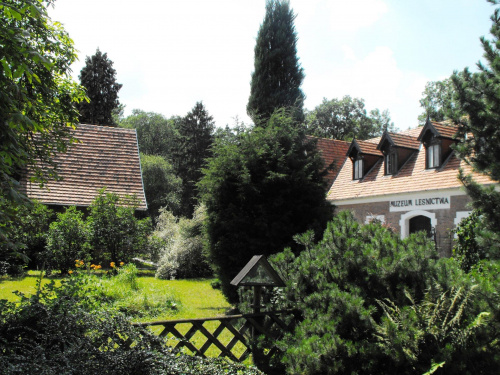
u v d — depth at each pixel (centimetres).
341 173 2083
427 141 1620
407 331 450
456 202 1431
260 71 2180
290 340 525
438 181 1514
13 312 465
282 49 2152
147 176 4162
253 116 1127
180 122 4975
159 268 1775
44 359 383
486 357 439
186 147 4722
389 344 449
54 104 845
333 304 500
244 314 563
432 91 4134
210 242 1021
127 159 2275
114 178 2152
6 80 447
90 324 450
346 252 547
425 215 1537
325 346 459
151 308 984
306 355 459
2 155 452
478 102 779
